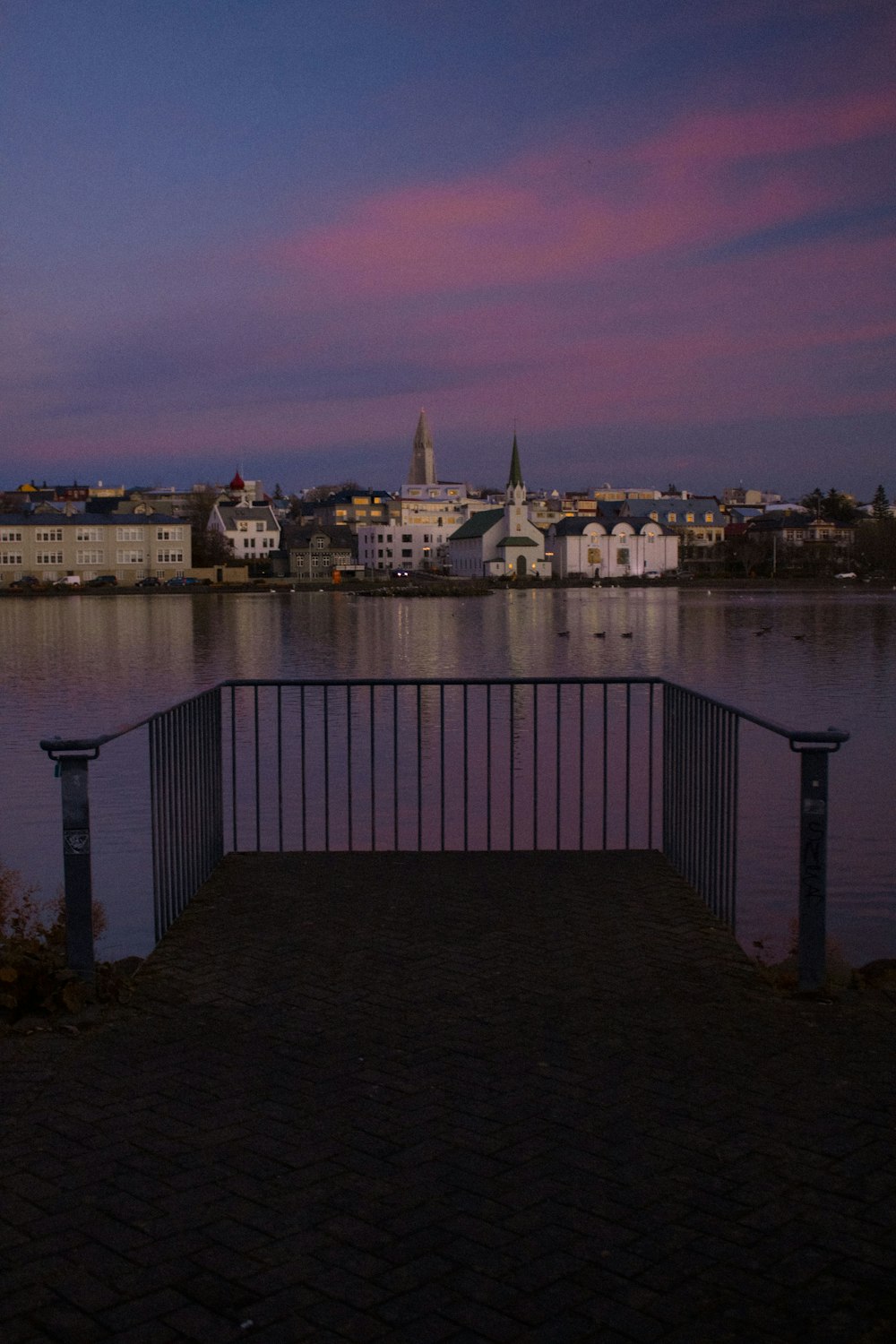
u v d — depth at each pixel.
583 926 6.71
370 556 182.75
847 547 173.25
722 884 7.00
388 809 15.50
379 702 27.53
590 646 50.28
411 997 5.57
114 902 11.49
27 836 14.46
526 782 17.20
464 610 84.94
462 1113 4.34
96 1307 3.18
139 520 134.75
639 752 19.78
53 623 69.88
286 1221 3.60
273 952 6.27
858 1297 3.22
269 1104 4.43
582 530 164.25
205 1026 5.23
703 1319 3.13
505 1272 3.33
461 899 7.29
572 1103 4.42
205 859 7.86
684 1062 4.80
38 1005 5.37
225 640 55.28
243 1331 3.08
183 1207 3.68
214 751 8.21
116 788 17.16
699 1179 3.85
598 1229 3.55
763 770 17.84
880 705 28.25
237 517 168.75
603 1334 3.07
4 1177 3.88
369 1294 3.23
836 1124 4.25
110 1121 4.29
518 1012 5.37
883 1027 5.19
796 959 6.64
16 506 192.25
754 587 137.88
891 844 13.57
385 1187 3.80
